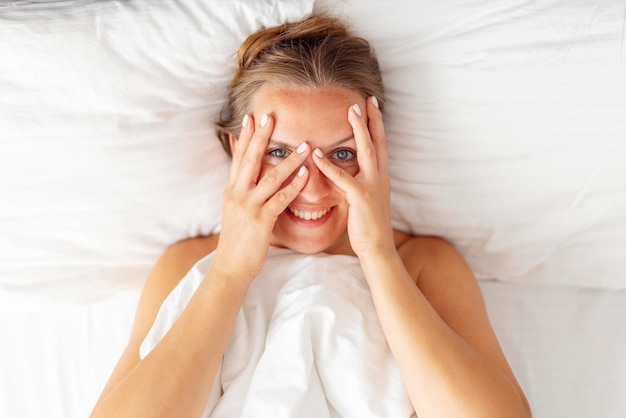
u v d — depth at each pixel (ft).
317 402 3.00
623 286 3.99
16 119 3.37
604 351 3.80
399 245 3.90
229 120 3.55
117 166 3.53
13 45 3.30
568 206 3.71
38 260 3.70
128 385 2.86
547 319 3.94
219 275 3.14
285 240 3.38
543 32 3.43
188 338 2.96
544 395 3.64
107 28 3.35
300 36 3.32
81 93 3.37
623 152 3.51
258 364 3.01
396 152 3.73
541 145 3.57
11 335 3.85
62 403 3.63
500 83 3.49
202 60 3.42
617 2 3.38
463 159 3.67
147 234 3.77
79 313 3.92
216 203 3.78
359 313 3.09
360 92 3.26
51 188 3.53
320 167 3.12
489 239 3.90
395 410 2.96
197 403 2.89
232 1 3.36
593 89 3.44
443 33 3.49
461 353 2.94
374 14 3.48
